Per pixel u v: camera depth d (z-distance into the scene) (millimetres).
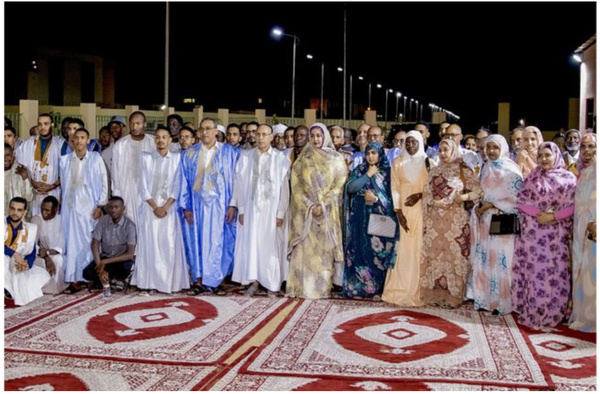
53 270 6340
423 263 5902
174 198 6324
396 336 4922
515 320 5449
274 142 7504
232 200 6492
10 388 3900
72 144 6754
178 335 4949
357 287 6191
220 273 6414
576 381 4008
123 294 6352
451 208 5785
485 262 5695
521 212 5461
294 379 4039
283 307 5828
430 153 7496
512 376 4074
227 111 17812
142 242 6367
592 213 5035
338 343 4742
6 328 5145
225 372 4172
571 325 5219
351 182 6176
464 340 4828
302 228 6184
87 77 28766
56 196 6676
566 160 6832
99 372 4180
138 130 6621
